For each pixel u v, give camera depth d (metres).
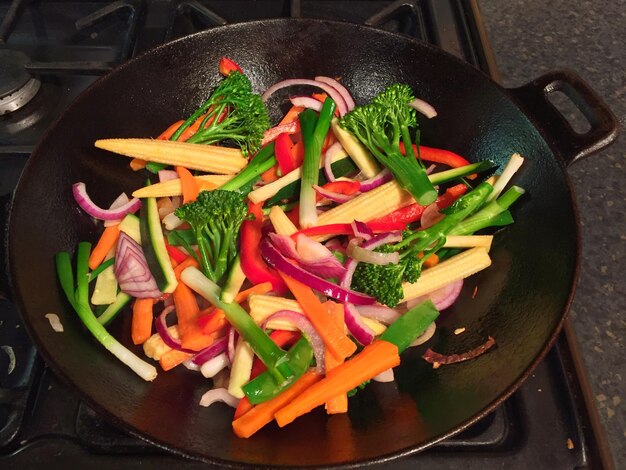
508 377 0.28
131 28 0.44
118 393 0.29
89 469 0.27
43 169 0.34
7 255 0.29
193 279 0.33
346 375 0.29
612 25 0.51
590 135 0.35
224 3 0.48
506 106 0.37
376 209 0.37
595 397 0.32
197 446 0.26
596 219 0.39
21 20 0.46
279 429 0.29
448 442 0.28
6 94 0.40
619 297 0.36
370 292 0.33
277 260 0.33
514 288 0.34
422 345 0.33
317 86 0.42
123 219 0.37
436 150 0.40
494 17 0.52
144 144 0.38
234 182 0.39
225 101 0.40
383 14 0.46
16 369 0.30
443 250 0.36
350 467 0.24
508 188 0.37
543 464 0.28
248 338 0.31
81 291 0.33
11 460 0.28
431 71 0.40
